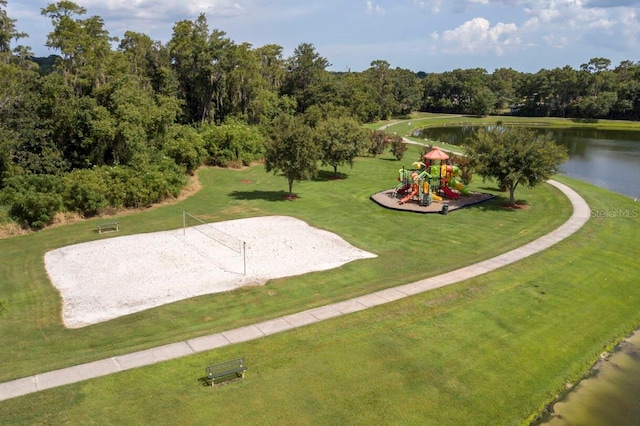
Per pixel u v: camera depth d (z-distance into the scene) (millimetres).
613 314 18078
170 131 45125
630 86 119250
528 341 15781
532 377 14031
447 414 12219
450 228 27578
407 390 12945
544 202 33500
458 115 142125
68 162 37688
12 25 55188
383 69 131500
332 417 11820
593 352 15617
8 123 34844
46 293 18859
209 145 47844
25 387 12523
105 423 11297
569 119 126125
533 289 19344
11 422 11188
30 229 27625
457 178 38438
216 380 13000
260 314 16797
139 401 12086
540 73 138375
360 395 12641
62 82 38781
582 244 24344
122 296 18469
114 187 31406
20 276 20703
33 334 15609
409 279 19797
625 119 123875
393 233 26781
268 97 71438
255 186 40125
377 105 112688
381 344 14961
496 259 22156
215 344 14734
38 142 36219
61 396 12156
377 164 51750
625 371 14719
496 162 31109
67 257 22922
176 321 16406
